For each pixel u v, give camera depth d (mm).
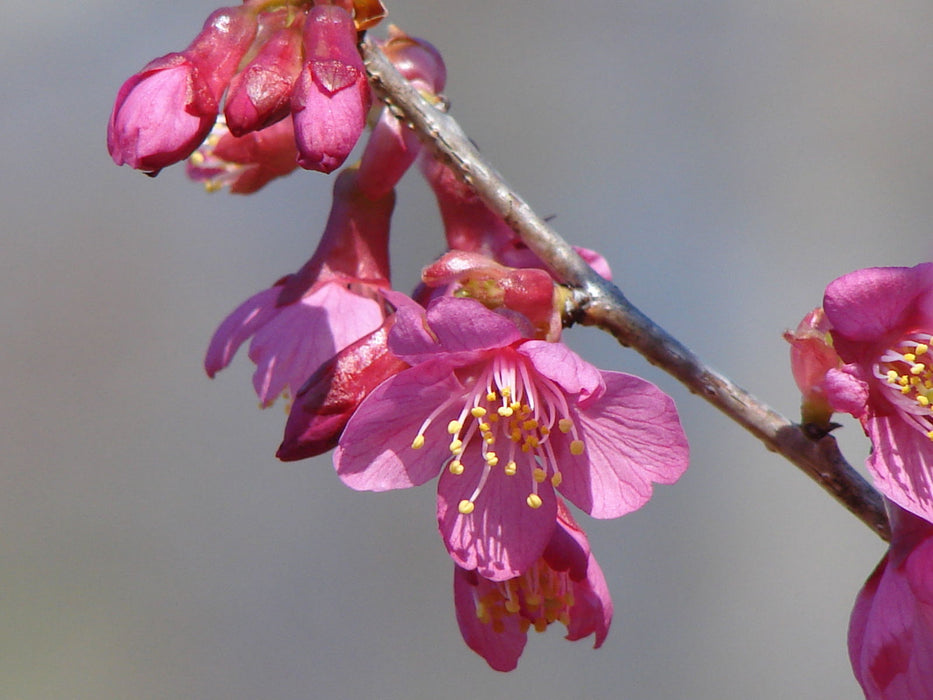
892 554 413
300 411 418
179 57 417
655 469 413
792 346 417
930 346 416
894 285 414
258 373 426
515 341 415
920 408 415
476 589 419
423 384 414
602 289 422
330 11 417
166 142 415
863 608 414
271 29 420
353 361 419
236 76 419
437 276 417
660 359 421
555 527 418
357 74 415
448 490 416
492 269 417
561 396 414
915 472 414
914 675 410
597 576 420
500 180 426
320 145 413
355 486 414
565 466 415
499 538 415
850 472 417
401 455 415
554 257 424
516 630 420
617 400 413
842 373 413
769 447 419
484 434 414
